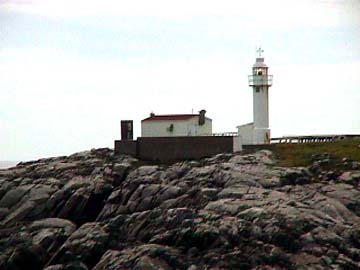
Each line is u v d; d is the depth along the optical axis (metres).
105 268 158.75
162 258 158.12
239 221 168.75
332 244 164.00
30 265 182.62
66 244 175.25
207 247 163.00
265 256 158.38
